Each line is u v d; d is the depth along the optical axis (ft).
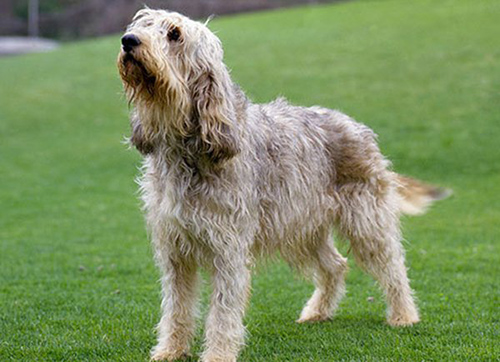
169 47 21.59
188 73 21.80
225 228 22.62
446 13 140.15
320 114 28.32
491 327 27.02
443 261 39.65
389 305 28.60
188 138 22.22
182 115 21.79
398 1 162.20
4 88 123.13
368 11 155.53
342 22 148.36
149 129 22.71
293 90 104.22
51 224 53.83
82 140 91.25
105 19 214.07
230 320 23.00
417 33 128.16
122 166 78.48
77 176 74.28
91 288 35.17
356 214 27.78
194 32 21.85
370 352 24.32
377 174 28.22
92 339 26.37
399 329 27.25
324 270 29.53
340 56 120.98
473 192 61.77
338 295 29.84
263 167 24.43
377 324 28.37
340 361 23.44
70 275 38.22
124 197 64.69
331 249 29.76
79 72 132.67
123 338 26.53
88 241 47.80
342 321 29.07
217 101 21.75
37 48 190.29
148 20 22.17
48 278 37.45
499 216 52.75
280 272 38.17
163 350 24.21
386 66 111.34
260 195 24.35
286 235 25.82
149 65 20.99
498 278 35.68
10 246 46.21
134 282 36.45
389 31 133.18
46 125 100.07
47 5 223.92
